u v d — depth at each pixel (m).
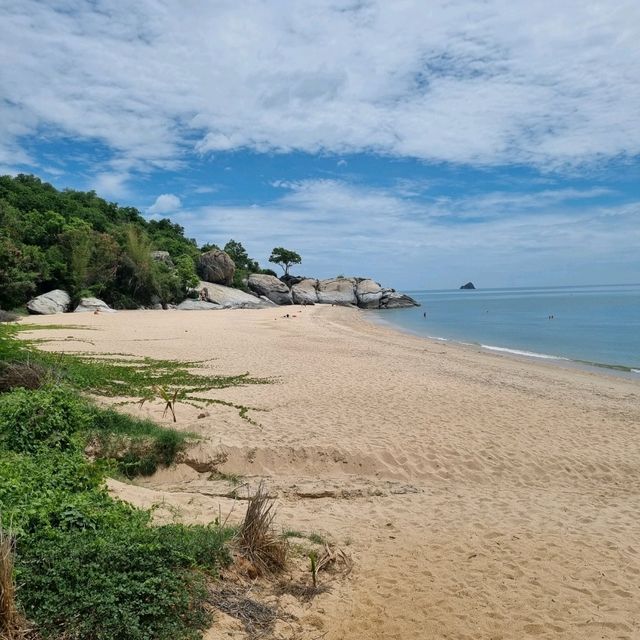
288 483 8.05
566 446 10.44
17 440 6.73
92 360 15.72
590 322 46.22
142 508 5.62
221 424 10.22
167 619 3.55
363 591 4.66
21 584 3.51
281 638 3.79
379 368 18.08
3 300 40.50
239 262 87.19
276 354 20.36
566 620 4.48
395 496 7.66
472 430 10.95
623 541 6.20
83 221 54.47
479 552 5.66
